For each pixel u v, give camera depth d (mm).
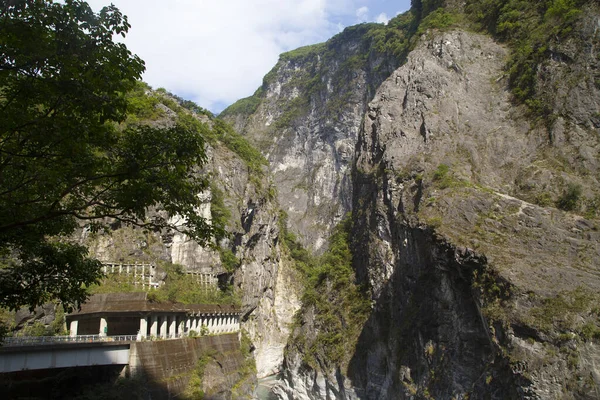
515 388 33594
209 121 108438
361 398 61969
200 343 59656
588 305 34156
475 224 46594
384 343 59750
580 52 56219
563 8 61969
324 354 68938
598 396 30531
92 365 44562
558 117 54312
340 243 78688
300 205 173000
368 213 69062
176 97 107125
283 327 106375
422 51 74938
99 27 18656
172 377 50281
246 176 99812
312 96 193125
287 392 76438
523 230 43750
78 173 20156
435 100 66750
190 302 62344
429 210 51688
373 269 64812
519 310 35906
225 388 58594
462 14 79438
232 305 76250
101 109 19109
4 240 21469
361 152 74062
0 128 17422
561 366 32375
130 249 60438
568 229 42531
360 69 174000
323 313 73500
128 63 19641
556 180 49156
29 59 17203
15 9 17297
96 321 54094
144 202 20406
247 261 96250
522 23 68375
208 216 76000
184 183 21344
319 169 174875
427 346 48062
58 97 18219
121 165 20156
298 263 122375
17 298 21625
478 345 41719
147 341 48750
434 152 60406
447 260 45500
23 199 21141
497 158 56375
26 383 42719
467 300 43844
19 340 41500
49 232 22984
